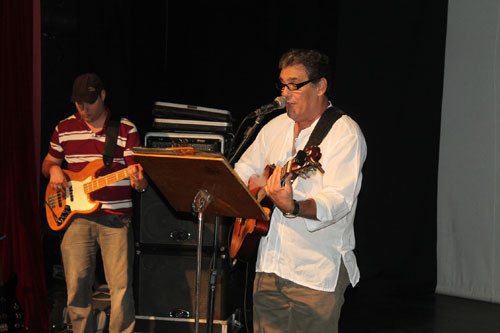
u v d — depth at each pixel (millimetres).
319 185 2301
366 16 4832
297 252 2297
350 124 2285
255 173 2615
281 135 2500
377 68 4859
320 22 4895
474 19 4785
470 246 4910
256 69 5172
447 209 5008
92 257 3299
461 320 4387
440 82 4855
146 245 3570
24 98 3707
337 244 2287
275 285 2381
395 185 4945
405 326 4234
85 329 3289
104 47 4684
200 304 3535
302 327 2322
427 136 4879
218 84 5293
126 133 3215
